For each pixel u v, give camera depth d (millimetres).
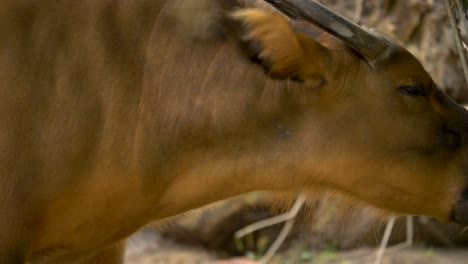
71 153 19125
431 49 30125
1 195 18969
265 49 18938
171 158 19656
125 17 19438
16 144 18953
